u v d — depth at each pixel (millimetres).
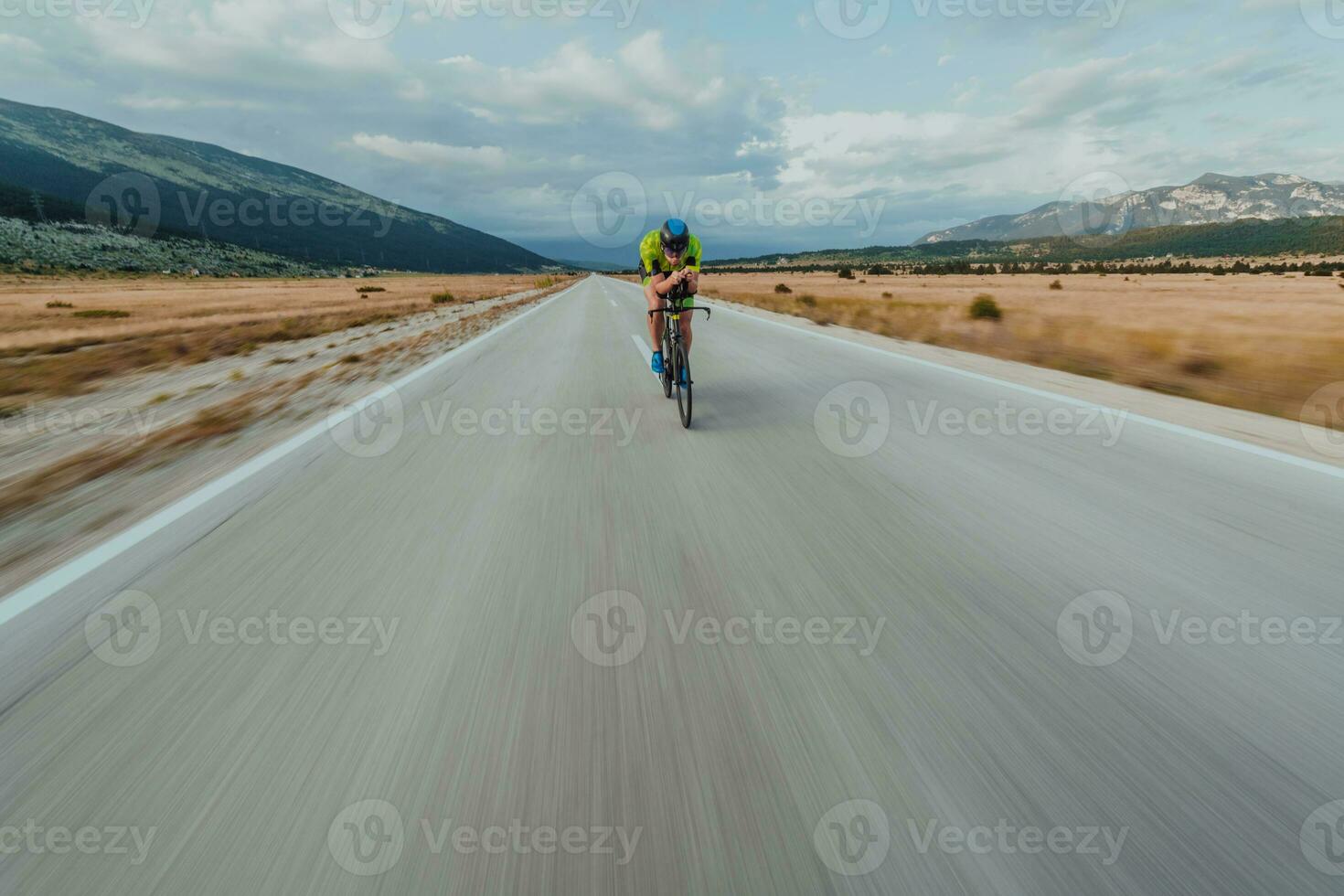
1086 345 9234
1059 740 1740
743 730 1809
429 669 2145
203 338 16312
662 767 1676
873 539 3125
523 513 3621
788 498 3734
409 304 35438
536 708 1927
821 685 1998
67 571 2982
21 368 11688
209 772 1700
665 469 4379
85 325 22906
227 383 9266
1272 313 15883
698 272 5742
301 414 6551
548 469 4461
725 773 1654
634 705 1926
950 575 2730
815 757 1700
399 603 2623
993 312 13656
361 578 2857
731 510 3576
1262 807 1504
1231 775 1601
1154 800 1536
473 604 2592
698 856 1424
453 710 1928
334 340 15562
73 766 1728
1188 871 1354
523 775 1661
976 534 3152
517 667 2137
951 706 1887
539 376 8523
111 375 10859
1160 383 6895
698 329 13258
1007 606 2457
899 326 12500
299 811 1564
